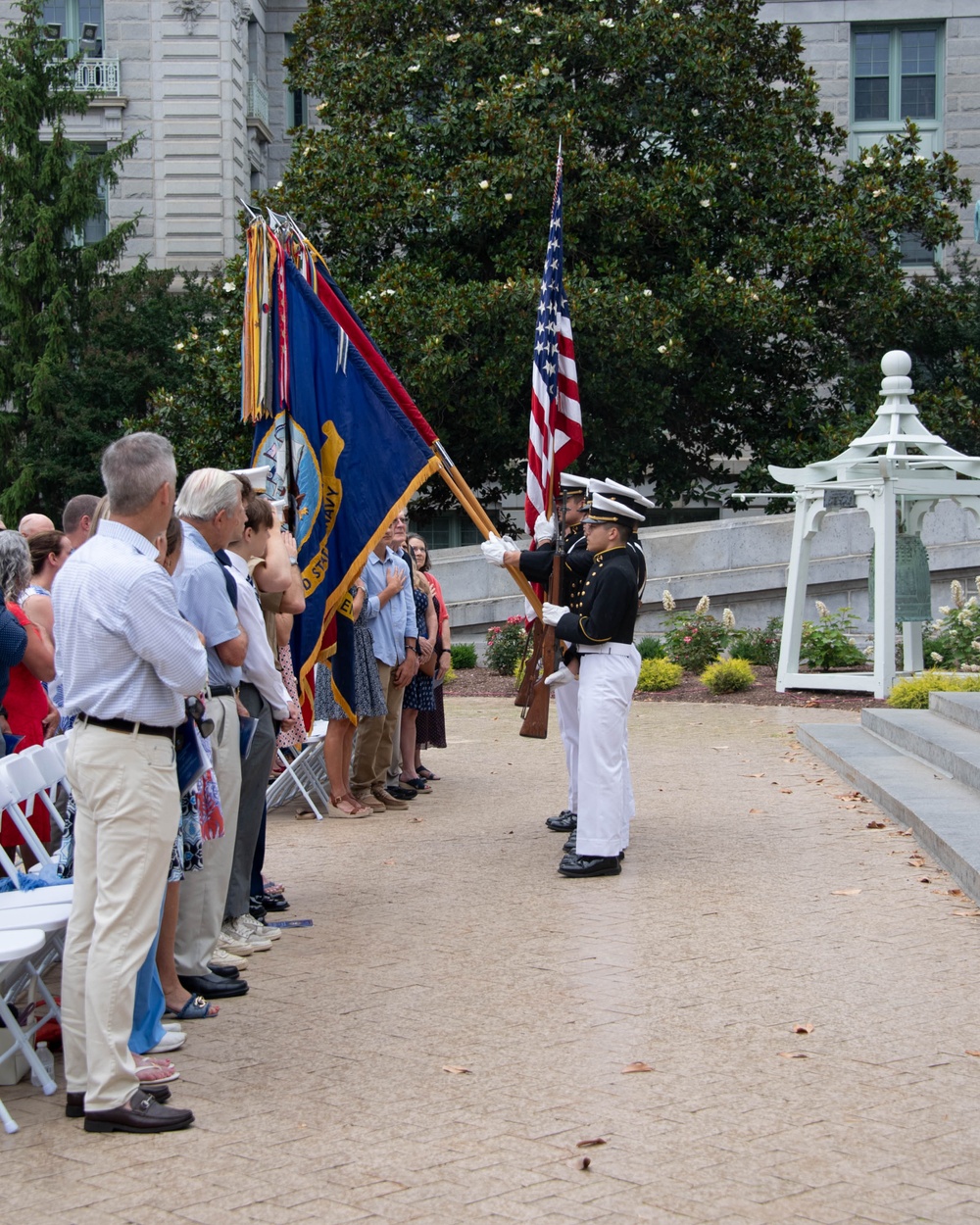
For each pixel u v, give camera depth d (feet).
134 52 113.60
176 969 17.44
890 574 49.70
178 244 114.21
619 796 24.20
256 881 21.02
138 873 13.48
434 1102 13.70
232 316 71.46
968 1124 12.91
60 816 20.93
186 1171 12.19
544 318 27.45
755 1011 16.47
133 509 13.91
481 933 20.38
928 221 78.33
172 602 13.52
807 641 56.75
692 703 52.21
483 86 71.15
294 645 24.94
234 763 17.87
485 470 75.82
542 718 24.71
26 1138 13.16
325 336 25.03
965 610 55.06
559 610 24.35
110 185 101.71
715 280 69.82
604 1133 12.80
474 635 67.72
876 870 24.11
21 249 98.48
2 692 20.18
